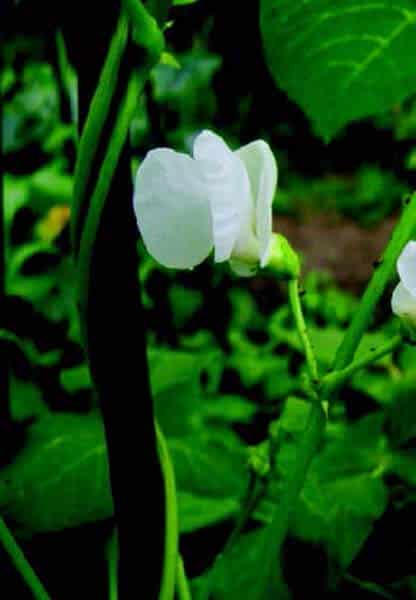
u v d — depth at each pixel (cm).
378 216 127
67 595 25
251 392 55
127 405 20
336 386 20
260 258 19
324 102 22
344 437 28
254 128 50
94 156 19
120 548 21
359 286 114
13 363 31
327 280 95
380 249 121
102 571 25
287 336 61
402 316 20
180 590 22
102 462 25
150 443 21
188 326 59
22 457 25
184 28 40
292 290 20
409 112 98
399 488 27
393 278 20
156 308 50
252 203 19
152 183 18
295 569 24
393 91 22
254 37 39
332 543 25
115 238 20
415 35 21
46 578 25
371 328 51
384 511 26
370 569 26
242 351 59
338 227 125
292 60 22
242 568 24
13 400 32
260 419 49
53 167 64
